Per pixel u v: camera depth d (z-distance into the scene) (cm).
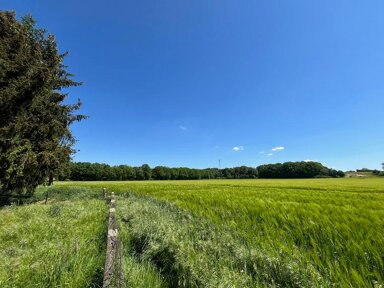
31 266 495
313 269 466
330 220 912
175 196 2167
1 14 1728
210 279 429
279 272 482
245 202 1485
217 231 786
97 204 1599
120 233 778
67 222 949
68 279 446
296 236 753
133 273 480
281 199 1800
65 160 2023
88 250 598
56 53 2067
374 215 996
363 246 608
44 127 1773
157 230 759
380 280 448
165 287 478
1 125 1639
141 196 2373
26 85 1620
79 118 2205
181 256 539
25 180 1838
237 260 545
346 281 444
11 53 1725
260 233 761
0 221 1011
